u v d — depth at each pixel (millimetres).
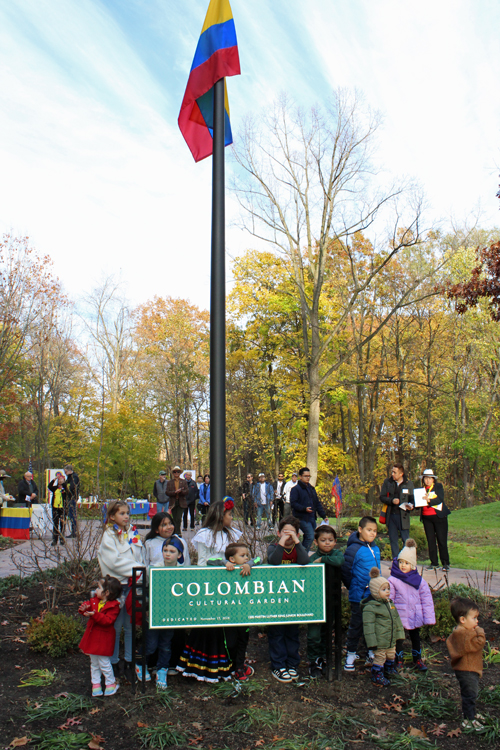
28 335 31109
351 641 4965
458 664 3996
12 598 7074
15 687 4473
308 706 4207
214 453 5684
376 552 5156
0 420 31906
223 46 6492
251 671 4809
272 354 26953
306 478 9844
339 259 22906
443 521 9242
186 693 4406
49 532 13492
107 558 4648
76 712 4043
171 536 4848
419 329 28500
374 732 3820
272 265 23766
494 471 37188
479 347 29781
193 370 40125
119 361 41344
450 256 22109
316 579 4613
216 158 6230
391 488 9297
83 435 30500
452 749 3625
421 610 4953
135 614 4379
